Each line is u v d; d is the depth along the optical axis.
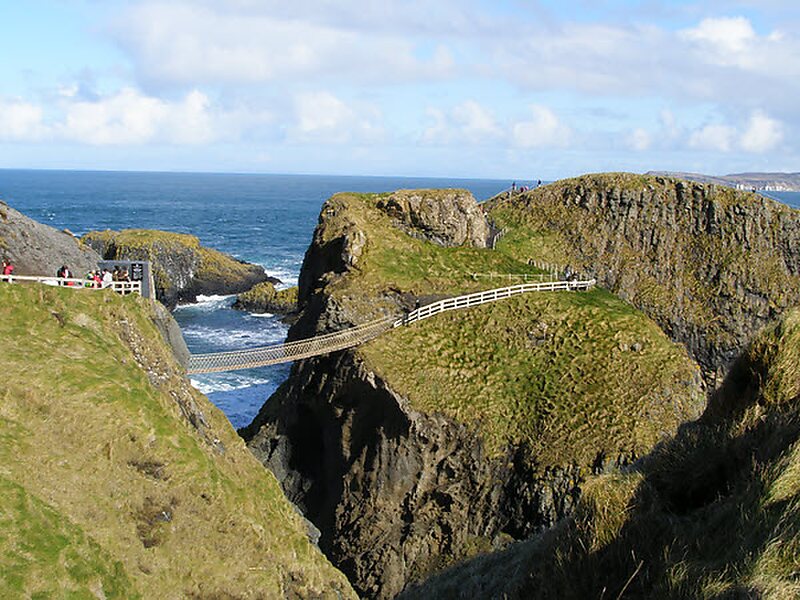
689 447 16.09
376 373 39.38
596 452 38.31
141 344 24.98
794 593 10.07
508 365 44.44
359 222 53.44
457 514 38.59
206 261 94.62
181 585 17.80
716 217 63.31
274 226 180.62
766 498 12.30
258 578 19.59
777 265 60.88
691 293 61.25
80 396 19.94
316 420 43.03
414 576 37.28
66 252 32.78
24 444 17.69
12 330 21.23
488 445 39.31
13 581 13.64
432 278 50.09
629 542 13.95
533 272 57.00
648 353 46.50
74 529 15.95
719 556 11.88
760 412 15.45
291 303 85.19
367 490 38.66
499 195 76.69
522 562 19.80
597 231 65.19
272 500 24.39
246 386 58.78
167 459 20.31
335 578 23.67
